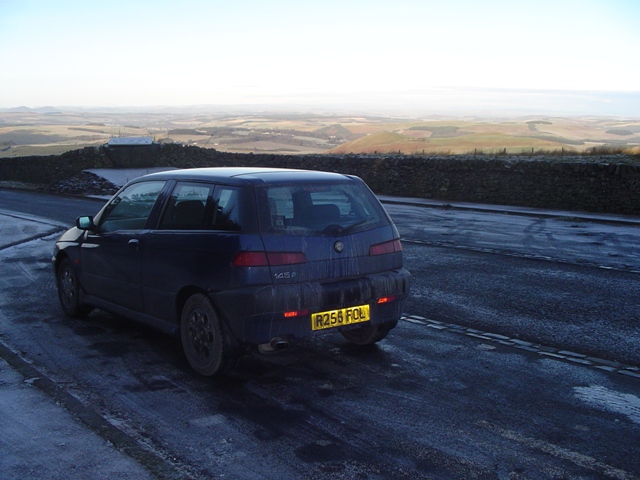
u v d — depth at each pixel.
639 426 4.41
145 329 6.95
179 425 4.40
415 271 10.07
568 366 5.68
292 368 5.65
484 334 6.68
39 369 5.58
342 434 4.25
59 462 3.82
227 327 5.17
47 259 11.45
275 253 5.01
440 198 23.84
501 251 12.09
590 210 19.61
